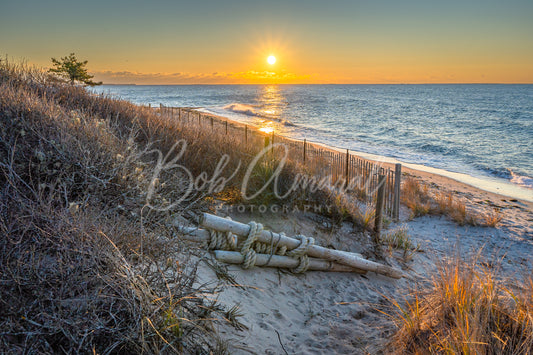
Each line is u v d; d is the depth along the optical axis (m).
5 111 4.30
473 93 154.12
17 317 2.11
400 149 25.11
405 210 10.30
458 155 23.08
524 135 33.69
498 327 3.05
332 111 62.00
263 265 4.75
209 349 2.80
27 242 2.61
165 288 2.87
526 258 7.30
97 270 2.54
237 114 45.66
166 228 3.96
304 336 3.77
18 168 3.55
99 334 2.28
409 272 6.28
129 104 10.79
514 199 12.35
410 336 3.40
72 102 8.69
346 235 6.77
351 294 4.98
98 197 3.78
